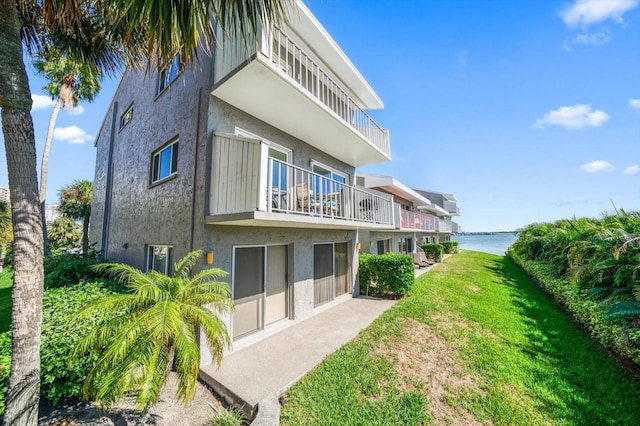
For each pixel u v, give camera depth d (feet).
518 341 18.49
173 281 11.31
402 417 10.77
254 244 18.39
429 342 17.67
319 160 26.71
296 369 13.78
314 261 24.57
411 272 29.68
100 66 14.14
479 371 14.56
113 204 33.22
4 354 10.69
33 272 8.21
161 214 20.71
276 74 15.19
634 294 16.66
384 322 20.61
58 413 11.00
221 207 15.69
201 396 12.37
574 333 19.98
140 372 7.98
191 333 9.66
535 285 38.24
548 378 14.06
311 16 21.36
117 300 9.98
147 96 25.90
